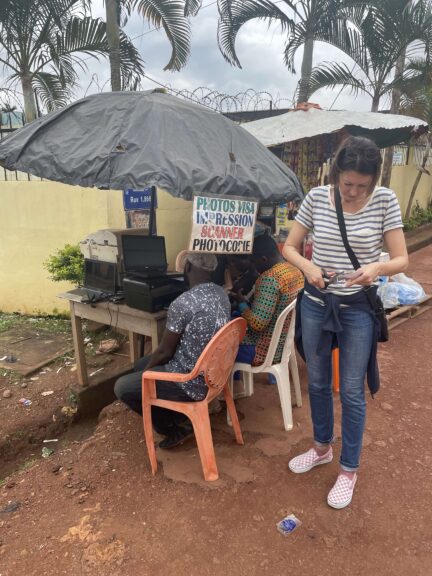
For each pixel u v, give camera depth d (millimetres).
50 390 4387
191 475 2752
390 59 8875
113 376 4355
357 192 2070
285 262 3191
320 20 8484
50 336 5586
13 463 3771
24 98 7641
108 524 2412
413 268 8398
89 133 2941
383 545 2264
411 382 3947
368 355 2328
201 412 2654
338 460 2867
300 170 6625
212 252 2932
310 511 2467
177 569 2145
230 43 8820
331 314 2244
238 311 3336
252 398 3623
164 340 2699
